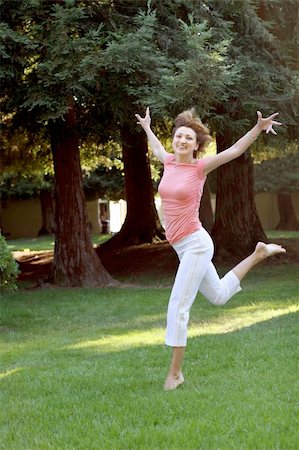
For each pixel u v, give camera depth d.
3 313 9.23
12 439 3.65
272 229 31.67
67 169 12.41
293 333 6.50
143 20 9.44
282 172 26.64
